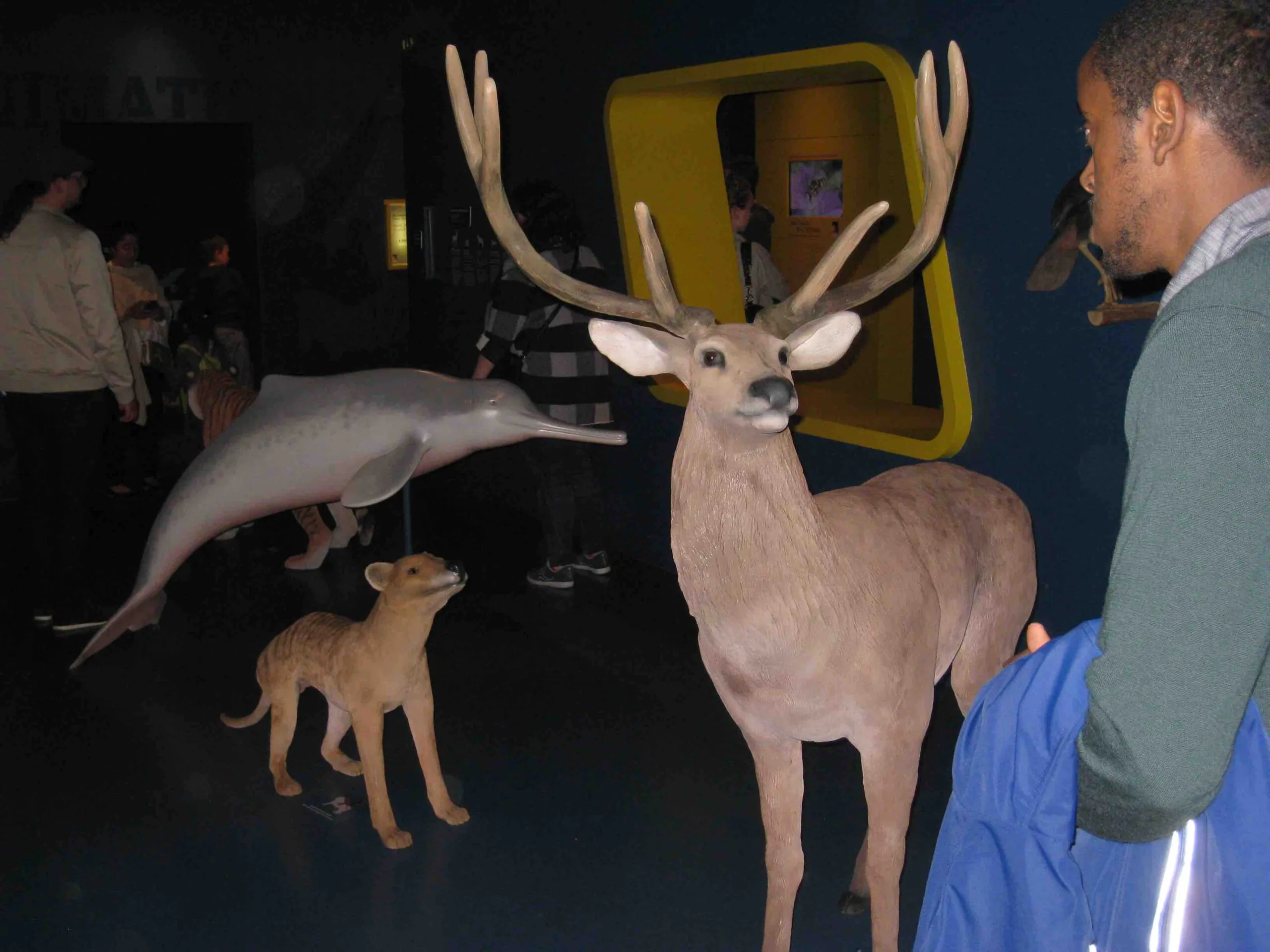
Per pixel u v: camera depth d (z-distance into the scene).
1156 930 1.08
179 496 3.70
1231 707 0.88
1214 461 0.86
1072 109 3.16
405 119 7.39
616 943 2.66
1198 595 0.86
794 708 2.08
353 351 8.58
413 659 3.01
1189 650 0.87
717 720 3.84
